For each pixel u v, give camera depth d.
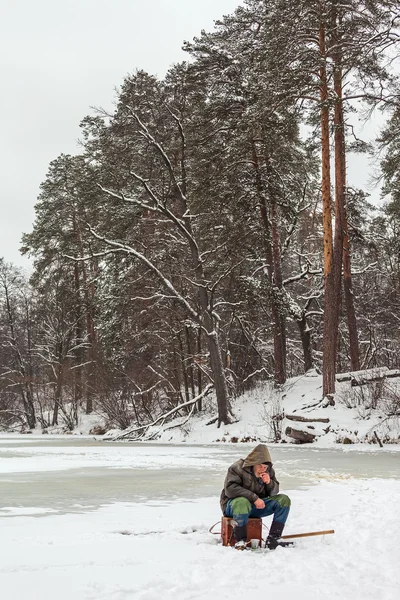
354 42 31.47
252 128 35.84
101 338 47.53
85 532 8.22
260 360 47.47
